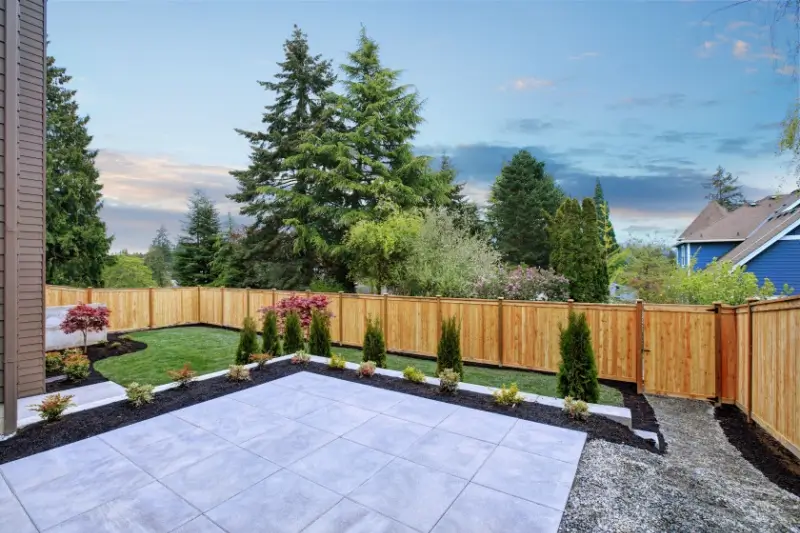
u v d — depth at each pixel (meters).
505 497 2.89
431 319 9.22
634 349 6.90
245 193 19.52
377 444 3.73
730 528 2.63
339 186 16.16
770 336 4.53
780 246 13.38
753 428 5.01
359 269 15.27
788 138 5.45
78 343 9.33
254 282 20.19
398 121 17.34
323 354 7.64
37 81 6.09
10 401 3.88
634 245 18.67
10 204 3.84
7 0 3.73
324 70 19.41
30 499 2.83
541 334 7.91
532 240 24.92
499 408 4.65
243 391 5.26
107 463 3.35
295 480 3.10
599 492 2.98
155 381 7.24
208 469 3.26
